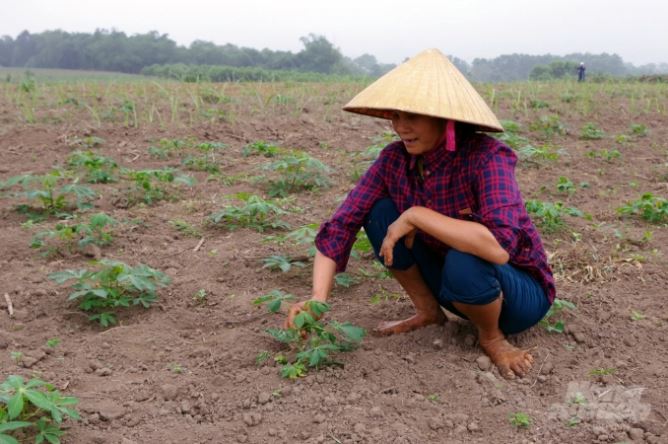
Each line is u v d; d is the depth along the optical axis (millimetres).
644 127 8875
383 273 4207
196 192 6016
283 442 2666
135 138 7777
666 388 2996
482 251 2807
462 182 2965
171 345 3436
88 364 3242
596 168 7094
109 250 4617
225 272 4270
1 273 4246
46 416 2748
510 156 2943
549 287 3141
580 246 4605
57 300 3879
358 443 2643
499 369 3109
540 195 6129
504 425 2766
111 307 3801
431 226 2852
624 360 3232
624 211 5414
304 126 8625
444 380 3012
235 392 2953
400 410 2824
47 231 4676
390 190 3174
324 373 3037
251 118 8961
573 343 3357
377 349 3242
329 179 6270
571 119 9711
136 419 2799
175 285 4070
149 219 5203
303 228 4367
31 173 6340
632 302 3846
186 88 11555
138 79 14406
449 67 2912
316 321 3092
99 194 5816
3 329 3604
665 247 4746
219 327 3645
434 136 2896
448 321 3449
